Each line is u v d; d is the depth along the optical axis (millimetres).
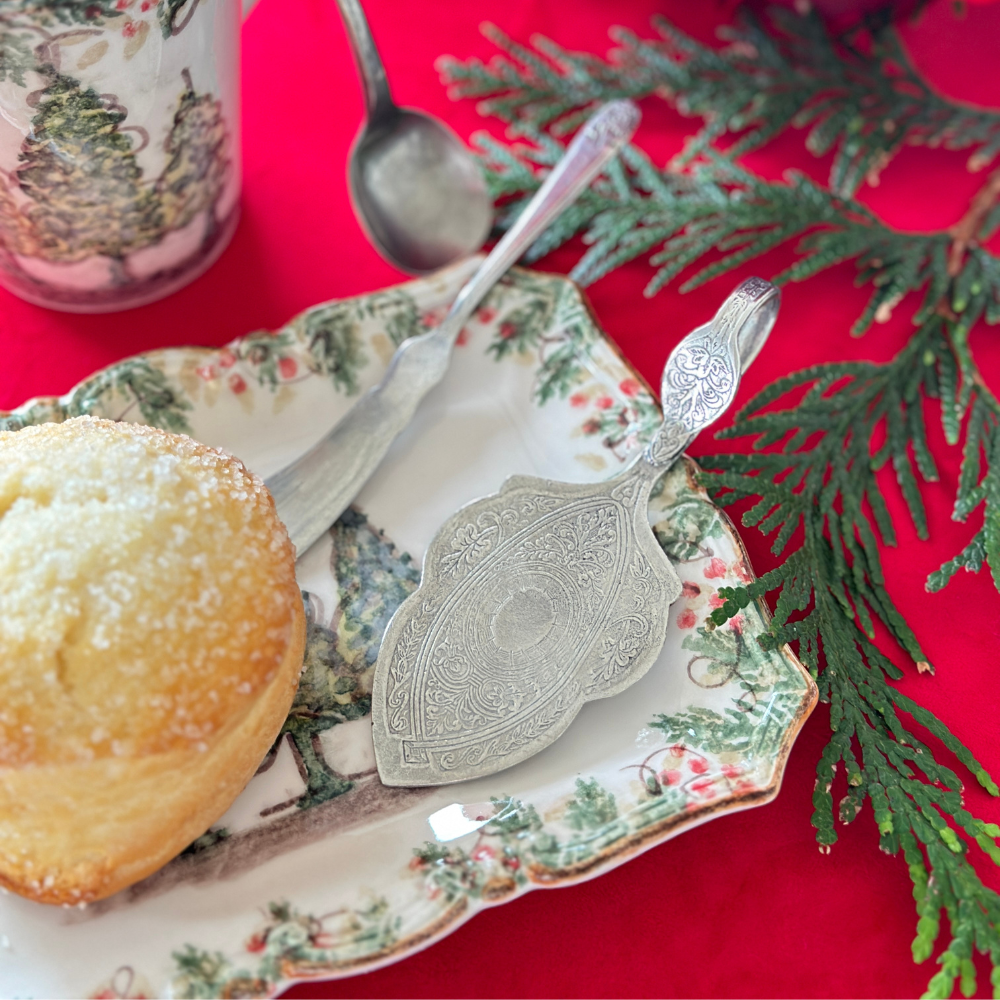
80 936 283
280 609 291
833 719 312
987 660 327
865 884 303
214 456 302
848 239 373
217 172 343
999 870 306
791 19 410
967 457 344
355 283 368
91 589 279
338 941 282
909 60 410
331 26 401
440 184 375
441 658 308
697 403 328
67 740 274
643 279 373
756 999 294
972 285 367
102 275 344
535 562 316
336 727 307
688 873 302
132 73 304
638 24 413
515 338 349
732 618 314
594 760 305
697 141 390
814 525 335
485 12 409
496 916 298
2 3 284
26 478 288
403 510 332
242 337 335
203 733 280
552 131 394
